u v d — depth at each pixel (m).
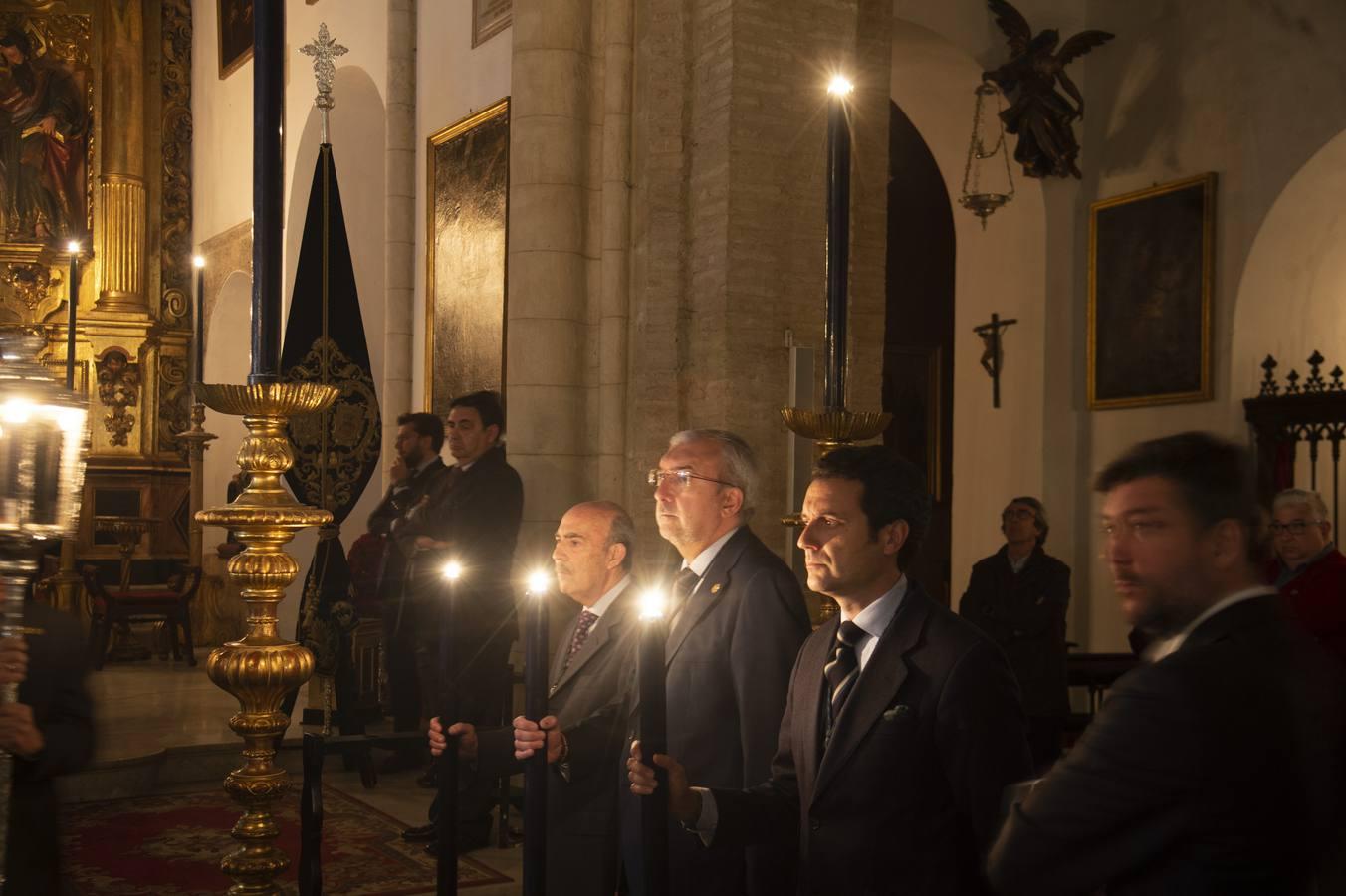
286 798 6.09
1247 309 8.15
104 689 9.12
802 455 5.09
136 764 6.35
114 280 14.27
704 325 6.18
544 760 2.17
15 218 14.11
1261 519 1.59
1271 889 1.40
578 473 6.85
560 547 3.21
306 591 6.74
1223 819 1.40
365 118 10.97
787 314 6.18
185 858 5.10
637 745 1.94
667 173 6.35
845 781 2.16
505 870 4.86
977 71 9.09
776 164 6.16
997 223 9.64
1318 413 7.57
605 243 6.86
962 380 9.86
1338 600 5.04
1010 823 1.56
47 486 1.90
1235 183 8.20
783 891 2.56
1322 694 1.48
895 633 2.22
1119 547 1.63
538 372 6.82
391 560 6.88
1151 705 1.45
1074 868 1.49
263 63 2.35
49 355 14.02
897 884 2.11
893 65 9.29
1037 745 6.12
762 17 6.13
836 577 2.25
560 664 3.27
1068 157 8.88
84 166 14.41
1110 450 8.94
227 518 2.33
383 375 10.64
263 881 2.45
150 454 14.30
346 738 3.47
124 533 10.93
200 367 14.62
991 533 9.55
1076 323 9.20
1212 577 1.57
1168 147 8.67
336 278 6.87
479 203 8.32
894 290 9.64
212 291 14.31
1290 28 7.92
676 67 6.36
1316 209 8.03
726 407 5.98
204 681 9.69
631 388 6.79
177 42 15.02
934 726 2.13
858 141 6.46
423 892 4.62
